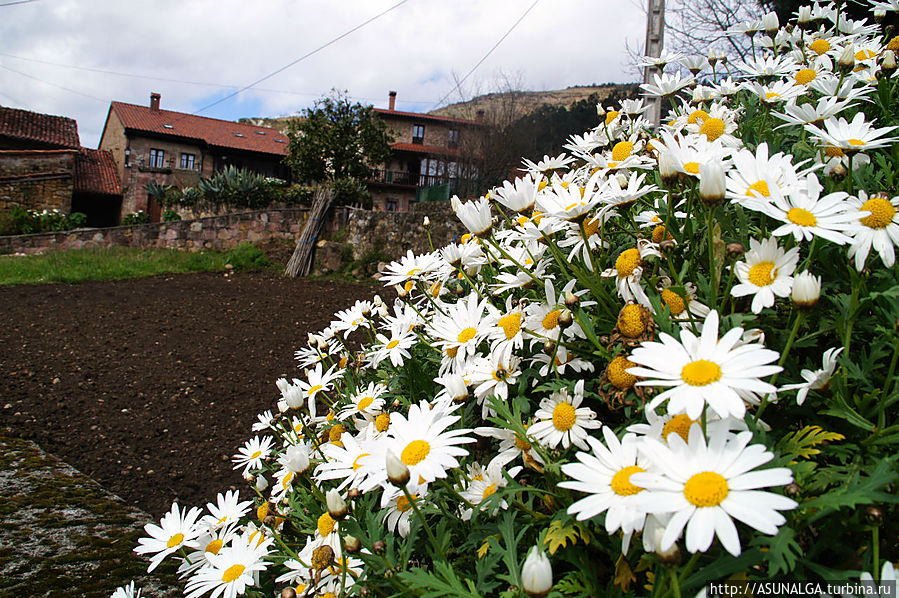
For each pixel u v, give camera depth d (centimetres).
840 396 108
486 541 123
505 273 183
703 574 89
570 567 124
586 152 223
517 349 161
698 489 81
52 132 2478
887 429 101
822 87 165
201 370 673
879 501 85
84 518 342
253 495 404
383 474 125
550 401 134
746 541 102
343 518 129
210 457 470
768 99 177
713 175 112
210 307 956
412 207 1305
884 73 187
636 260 137
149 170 2697
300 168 1991
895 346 103
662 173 141
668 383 92
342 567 134
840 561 97
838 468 101
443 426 128
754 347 91
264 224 1366
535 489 121
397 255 1246
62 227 1675
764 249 118
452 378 145
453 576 114
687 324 126
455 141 2525
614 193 144
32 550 299
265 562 166
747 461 83
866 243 113
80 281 1119
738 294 117
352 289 1124
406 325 196
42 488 383
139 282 1132
